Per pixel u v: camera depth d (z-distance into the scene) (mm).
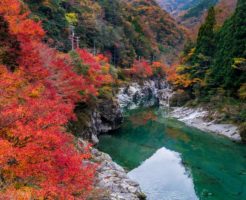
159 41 135250
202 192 19203
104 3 86938
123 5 117750
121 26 90312
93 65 31500
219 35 49938
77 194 10125
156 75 91312
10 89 11523
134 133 37562
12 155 8391
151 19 142375
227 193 19016
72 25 57031
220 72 42625
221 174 22531
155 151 29594
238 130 32688
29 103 10594
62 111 13484
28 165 8742
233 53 39812
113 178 17984
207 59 49625
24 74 15633
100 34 69125
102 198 13758
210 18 52531
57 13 52938
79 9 66562
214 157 26734
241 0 41875
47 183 8859
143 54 98562
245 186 20172
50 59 20281
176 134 36594
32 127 9453
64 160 9945
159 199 18203
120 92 62094
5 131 9234
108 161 21125
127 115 52312
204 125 38562
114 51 75875
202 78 49344
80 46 60062
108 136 35000
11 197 7508
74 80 22438
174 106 54938
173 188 20016
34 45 19094
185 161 26125
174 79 55938
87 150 16062
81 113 28484
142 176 22359
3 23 17016
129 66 81500
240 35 39562
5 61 16312
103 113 36094
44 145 9312
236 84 38125
